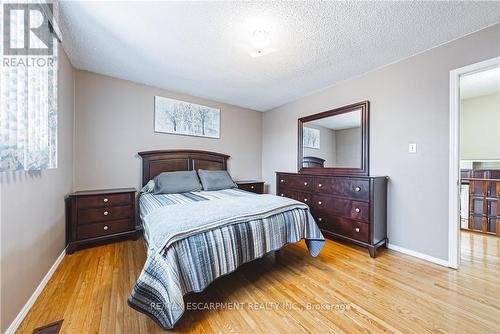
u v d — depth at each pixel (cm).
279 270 202
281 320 136
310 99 362
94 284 173
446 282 179
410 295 161
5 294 118
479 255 235
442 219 212
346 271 199
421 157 227
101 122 288
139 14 168
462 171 371
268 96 374
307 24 180
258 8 162
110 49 221
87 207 243
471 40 194
